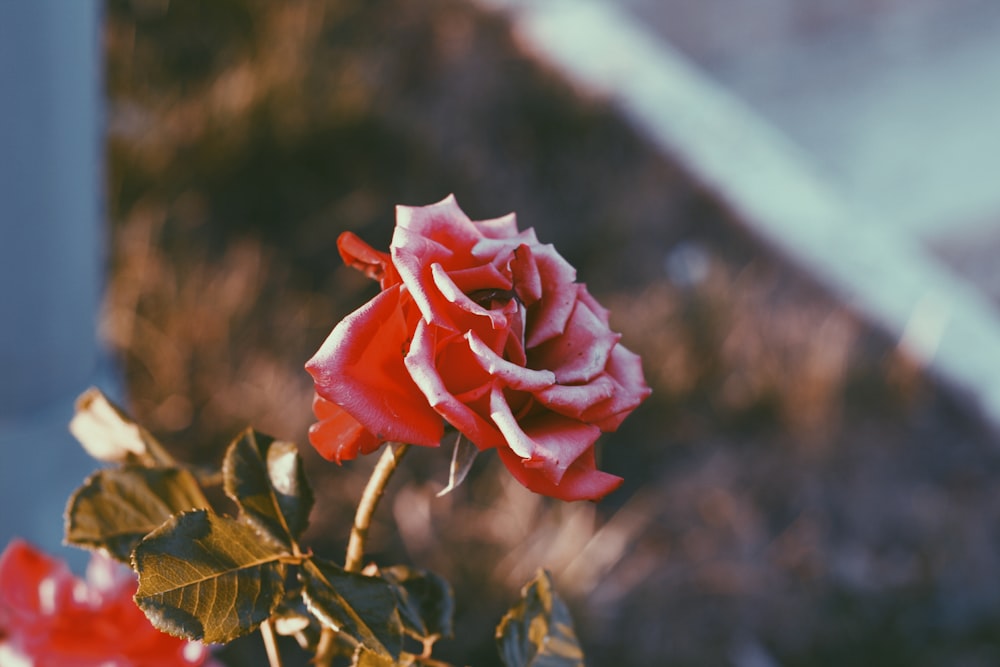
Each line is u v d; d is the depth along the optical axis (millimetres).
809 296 2076
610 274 1967
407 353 553
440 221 573
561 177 2143
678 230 2121
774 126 2795
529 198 2078
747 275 2057
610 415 562
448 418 530
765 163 2312
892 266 2146
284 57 2041
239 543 560
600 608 1449
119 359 1517
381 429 533
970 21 3180
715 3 3102
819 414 1799
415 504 1475
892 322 2021
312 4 2188
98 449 646
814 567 1600
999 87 2973
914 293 2094
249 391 1567
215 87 1963
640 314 1851
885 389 1893
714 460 1707
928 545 1678
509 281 556
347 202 1893
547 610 620
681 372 1772
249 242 1802
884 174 2691
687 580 1534
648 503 1619
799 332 1939
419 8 2330
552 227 2031
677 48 2967
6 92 953
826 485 1721
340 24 2217
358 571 578
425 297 537
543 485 549
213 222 1822
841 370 1870
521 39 2398
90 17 1041
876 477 1758
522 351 554
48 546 1122
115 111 1860
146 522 619
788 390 1810
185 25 2086
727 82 2908
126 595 628
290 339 1662
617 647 1441
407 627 591
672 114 2352
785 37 3053
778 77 2936
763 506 1673
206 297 1669
